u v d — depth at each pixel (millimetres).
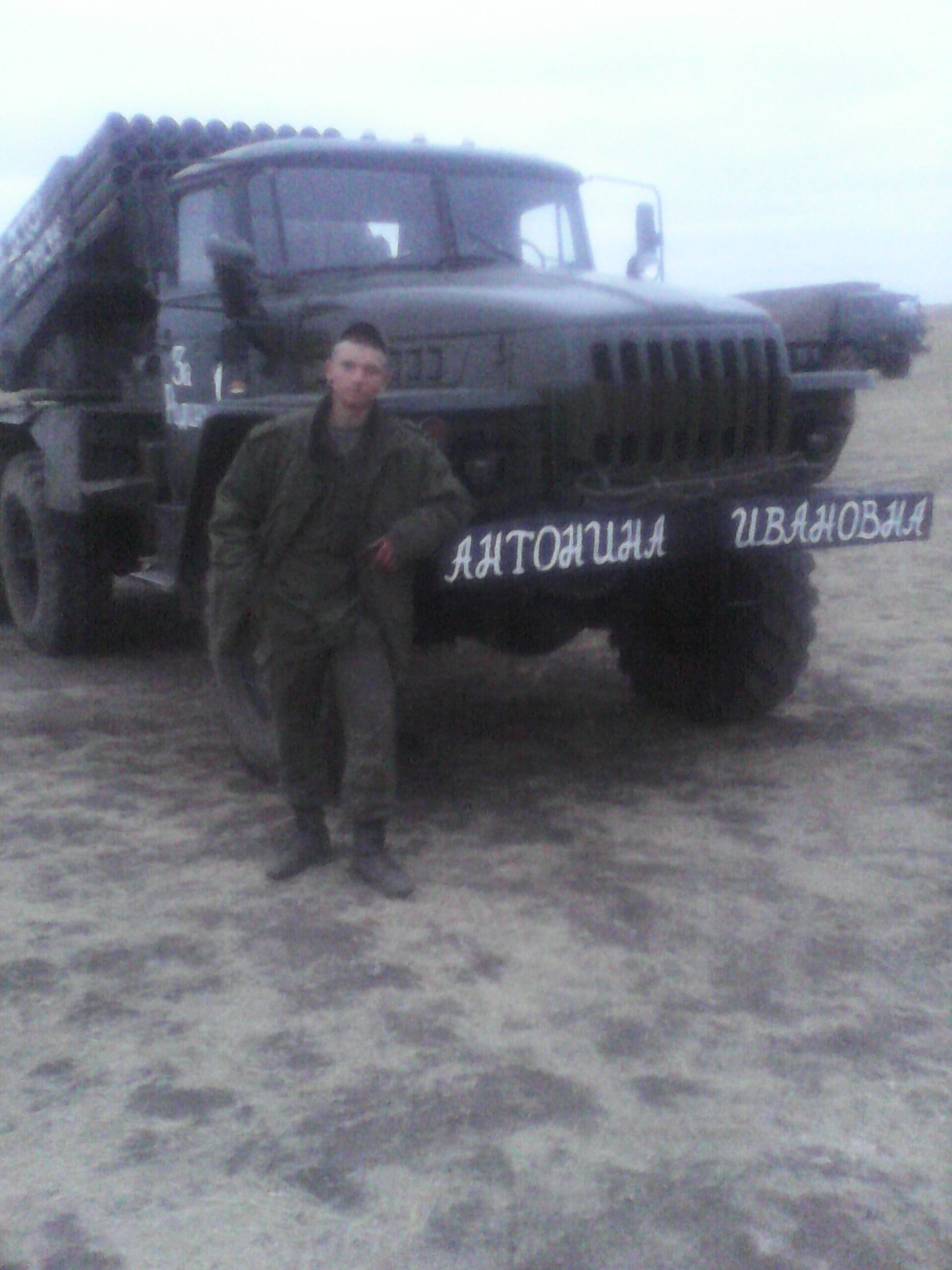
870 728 5590
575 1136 2748
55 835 4492
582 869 4156
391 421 3795
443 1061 3037
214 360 5398
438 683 6516
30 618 7242
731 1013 3248
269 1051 3090
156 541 5980
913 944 3619
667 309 4504
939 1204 2541
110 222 6477
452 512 3791
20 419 6973
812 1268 2369
